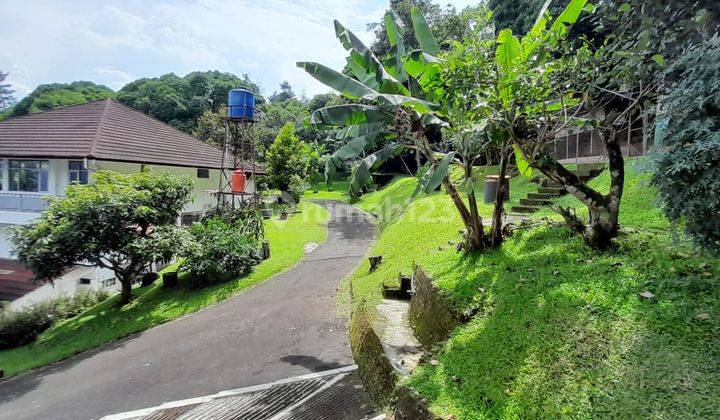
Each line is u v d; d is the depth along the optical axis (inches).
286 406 173.3
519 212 340.2
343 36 236.5
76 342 319.0
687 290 130.2
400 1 967.6
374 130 253.6
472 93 177.0
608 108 270.8
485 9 185.5
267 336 267.4
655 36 95.4
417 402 119.8
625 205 239.6
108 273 518.9
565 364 115.5
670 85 126.3
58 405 211.0
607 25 120.9
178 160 642.8
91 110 649.6
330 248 521.3
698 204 108.4
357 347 210.1
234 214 545.6
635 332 117.9
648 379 99.8
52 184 541.0
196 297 374.6
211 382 211.5
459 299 179.8
